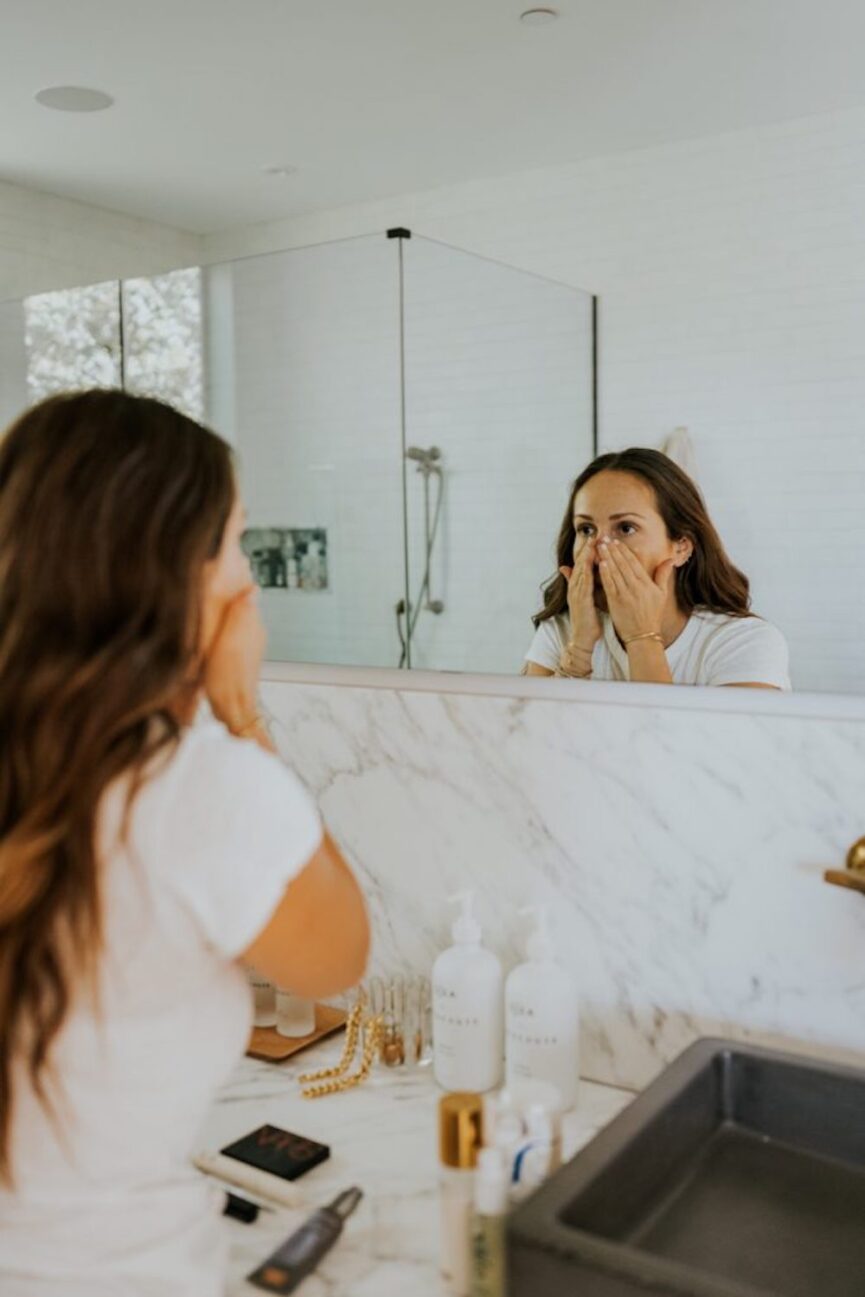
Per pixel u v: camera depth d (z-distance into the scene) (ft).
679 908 3.73
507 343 4.51
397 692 4.31
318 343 5.20
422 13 4.50
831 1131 3.28
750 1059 3.38
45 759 2.25
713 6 3.88
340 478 5.15
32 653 2.31
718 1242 3.00
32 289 5.97
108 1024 2.34
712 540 3.96
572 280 4.30
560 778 3.93
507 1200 2.62
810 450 3.76
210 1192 2.87
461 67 4.46
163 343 5.81
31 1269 2.37
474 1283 2.62
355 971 2.79
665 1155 3.13
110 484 2.34
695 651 3.96
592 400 4.26
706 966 3.69
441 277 4.74
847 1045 3.46
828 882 3.20
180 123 5.06
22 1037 2.33
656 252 4.07
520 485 4.48
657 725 3.72
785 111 3.76
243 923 2.33
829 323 3.72
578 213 4.26
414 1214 3.08
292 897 2.49
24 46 5.07
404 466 4.92
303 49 4.74
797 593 3.76
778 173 3.79
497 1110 2.88
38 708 2.26
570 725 3.90
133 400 2.50
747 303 3.87
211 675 2.85
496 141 4.45
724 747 3.59
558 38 4.24
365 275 5.01
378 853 4.42
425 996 4.06
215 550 2.53
